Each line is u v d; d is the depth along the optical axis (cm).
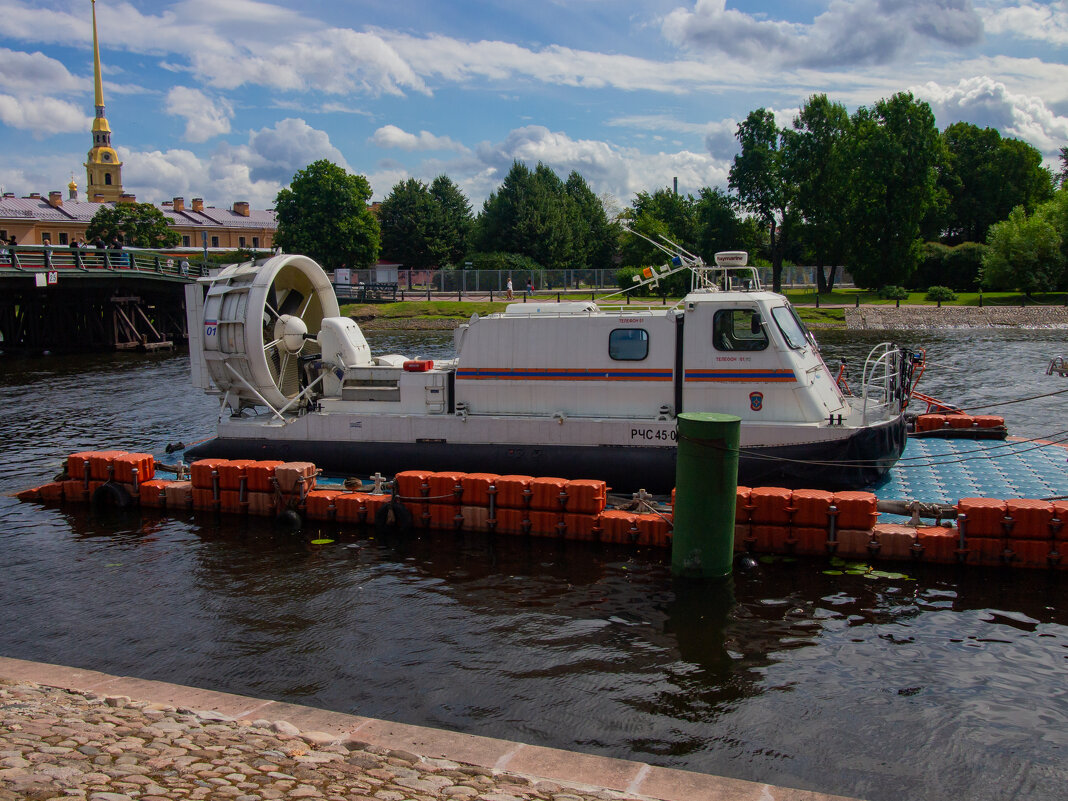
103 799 522
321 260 7675
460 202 9588
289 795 553
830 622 955
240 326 1507
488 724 752
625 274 6688
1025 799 642
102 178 13638
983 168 9088
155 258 4609
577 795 592
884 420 1330
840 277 7688
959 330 5000
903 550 1102
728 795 613
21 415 2378
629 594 1041
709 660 872
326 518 1334
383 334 5056
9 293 4144
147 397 2722
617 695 802
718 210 6956
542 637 929
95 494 1428
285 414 1603
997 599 1002
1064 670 844
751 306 1298
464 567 1142
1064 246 6050
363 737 695
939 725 746
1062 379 2905
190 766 588
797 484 1278
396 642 920
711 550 1063
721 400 1321
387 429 1470
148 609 1020
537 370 1398
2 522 1366
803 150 6488
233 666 868
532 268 7519
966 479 1334
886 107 6450
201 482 1398
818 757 699
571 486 1220
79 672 828
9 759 570
